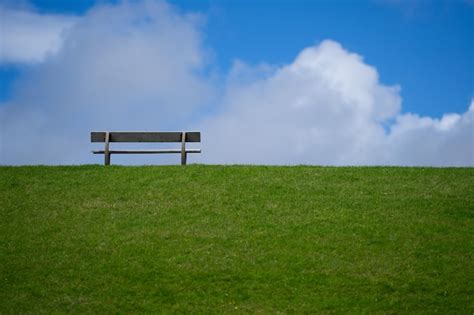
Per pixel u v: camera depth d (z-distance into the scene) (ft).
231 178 67.36
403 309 42.22
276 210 58.44
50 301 43.34
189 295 44.21
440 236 52.95
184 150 74.13
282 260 48.91
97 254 50.21
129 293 44.55
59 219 57.21
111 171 70.74
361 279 45.98
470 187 64.39
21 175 69.46
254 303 43.27
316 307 42.57
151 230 54.65
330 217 56.70
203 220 56.44
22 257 49.70
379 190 63.72
